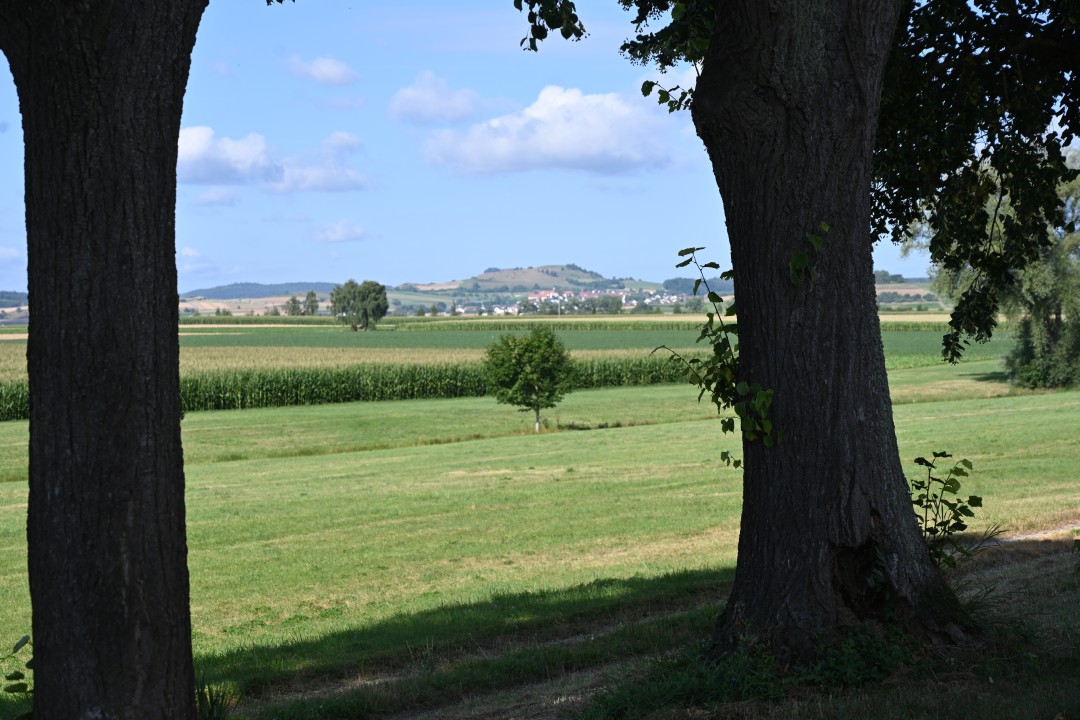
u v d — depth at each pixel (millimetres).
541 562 15031
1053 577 9523
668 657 6465
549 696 6730
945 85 8508
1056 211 8859
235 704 7965
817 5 5703
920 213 9297
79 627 4039
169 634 4188
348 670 8883
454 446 37156
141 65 3951
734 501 20203
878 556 5922
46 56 3867
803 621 5859
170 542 4176
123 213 3967
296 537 18656
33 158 3953
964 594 8922
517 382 42875
